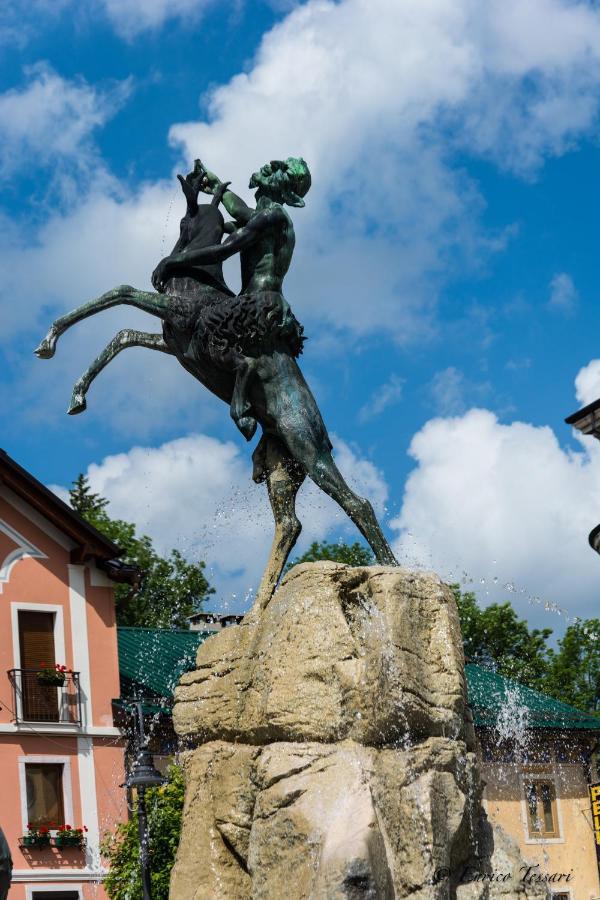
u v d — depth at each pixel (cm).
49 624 3172
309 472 1181
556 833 3020
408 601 1082
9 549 3167
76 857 2964
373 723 1039
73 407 1249
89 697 3119
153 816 2348
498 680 3400
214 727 1137
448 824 1038
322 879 965
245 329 1187
